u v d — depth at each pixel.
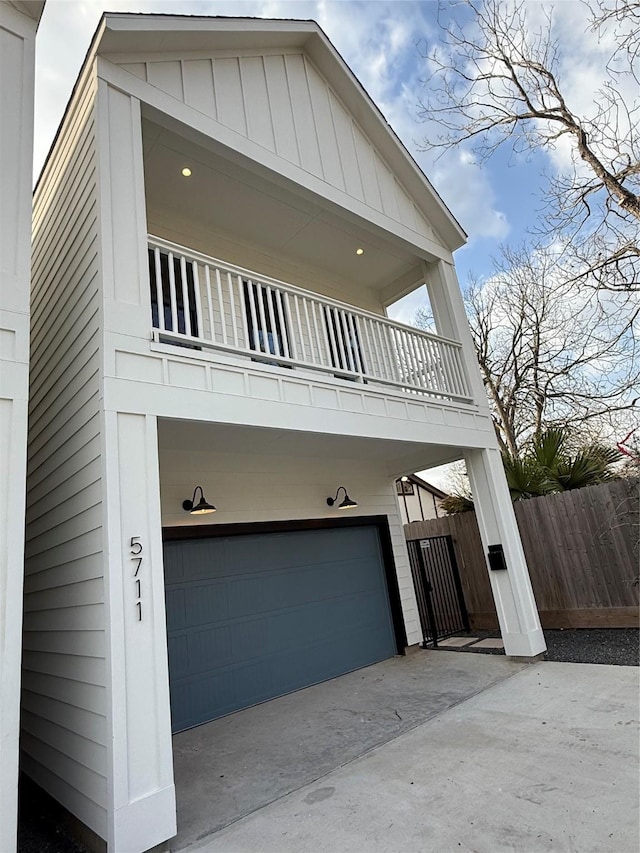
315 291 7.65
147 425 3.35
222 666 5.23
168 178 5.57
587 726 3.70
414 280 8.15
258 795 3.27
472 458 6.43
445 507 9.41
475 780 3.08
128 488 3.14
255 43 5.50
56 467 4.20
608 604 6.73
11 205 3.21
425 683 5.43
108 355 3.31
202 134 4.71
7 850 2.39
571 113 7.25
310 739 4.17
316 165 5.79
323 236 6.93
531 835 2.45
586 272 7.56
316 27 6.00
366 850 2.51
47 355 4.89
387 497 7.64
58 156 5.14
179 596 5.12
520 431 14.34
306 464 6.63
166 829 2.73
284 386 4.33
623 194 6.95
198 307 3.98
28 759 4.29
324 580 6.46
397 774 3.32
